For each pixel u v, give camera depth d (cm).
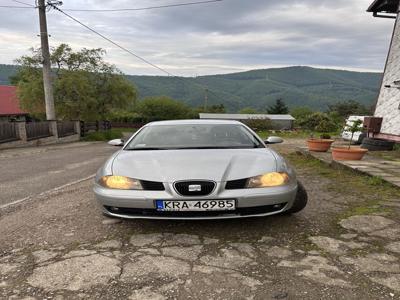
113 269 256
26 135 1881
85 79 2806
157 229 340
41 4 1906
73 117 2895
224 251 286
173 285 231
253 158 340
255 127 4162
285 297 215
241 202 298
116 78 3081
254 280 237
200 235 323
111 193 312
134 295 220
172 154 350
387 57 1027
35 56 2798
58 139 2278
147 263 265
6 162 1016
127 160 345
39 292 225
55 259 275
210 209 298
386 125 994
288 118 5384
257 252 284
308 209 405
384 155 845
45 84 2131
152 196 300
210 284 232
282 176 320
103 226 354
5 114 3195
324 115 3469
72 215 396
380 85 1048
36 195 519
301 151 1033
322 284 231
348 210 401
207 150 363
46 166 905
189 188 297
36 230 346
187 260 270
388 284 230
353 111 5884
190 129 431
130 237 321
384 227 340
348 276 242
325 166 764
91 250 292
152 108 5859
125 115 5419
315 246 295
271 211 316
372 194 481
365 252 282
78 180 660
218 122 458
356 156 739
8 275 249
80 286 232
